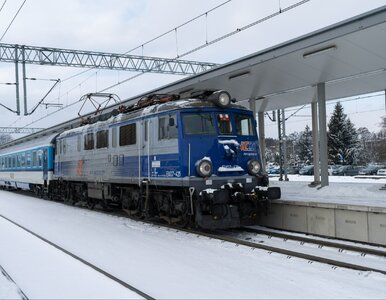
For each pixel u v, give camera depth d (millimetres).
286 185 24656
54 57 27781
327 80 18484
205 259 8586
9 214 17000
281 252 9094
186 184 11117
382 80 18938
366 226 10258
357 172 48938
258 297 6188
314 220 11539
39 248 9969
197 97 12391
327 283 6871
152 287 6773
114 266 8141
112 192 15602
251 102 22453
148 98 13711
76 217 15570
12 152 30688
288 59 14742
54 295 6453
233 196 11453
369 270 7551
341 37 12477
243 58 15430
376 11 11242
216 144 11656
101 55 29562
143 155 13070
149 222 13625
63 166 20406
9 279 7348
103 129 15883
